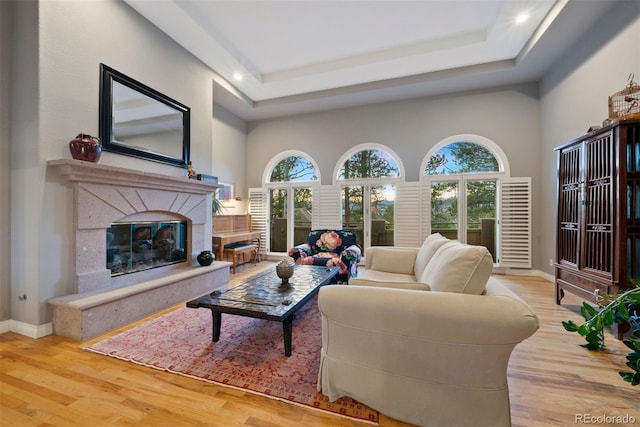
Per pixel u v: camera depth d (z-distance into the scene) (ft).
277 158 20.90
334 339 5.12
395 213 18.02
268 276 9.55
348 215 19.34
